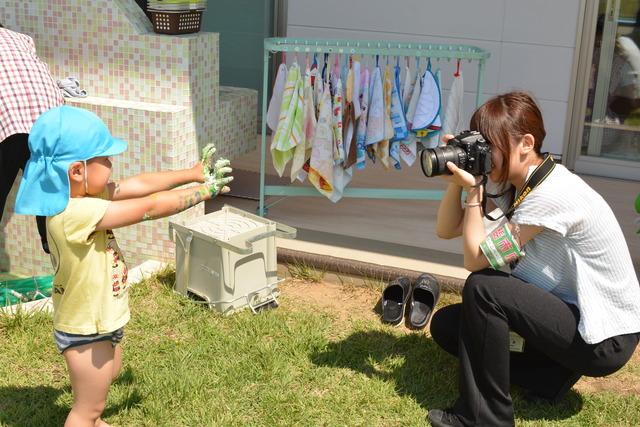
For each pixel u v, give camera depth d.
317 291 4.21
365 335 3.75
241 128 5.21
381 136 4.53
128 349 3.54
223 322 3.83
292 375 3.38
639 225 4.30
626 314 2.94
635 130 5.93
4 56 3.78
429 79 4.51
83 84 4.68
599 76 5.95
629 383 3.41
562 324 2.90
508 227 2.88
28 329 3.67
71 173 2.53
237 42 6.88
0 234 4.86
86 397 2.74
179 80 4.47
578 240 2.88
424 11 6.31
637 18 5.71
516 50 6.12
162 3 4.41
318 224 4.85
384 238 4.67
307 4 6.61
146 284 4.14
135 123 4.41
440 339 3.38
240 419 3.07
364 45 4.56
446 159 2.81
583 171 6.12
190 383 3.25
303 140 4.54
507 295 2.89
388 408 3.16
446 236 3.27
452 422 3.03
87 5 4.55
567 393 3.31
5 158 3.86
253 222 4.06
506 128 2.82
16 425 3.01
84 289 2.62
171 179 2.88
